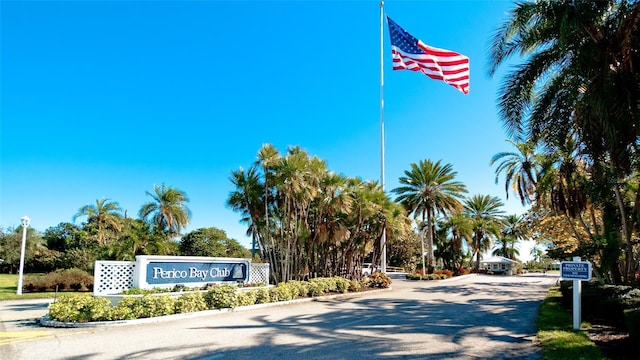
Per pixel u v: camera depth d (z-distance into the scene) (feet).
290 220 73.61
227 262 58.34
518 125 41.01
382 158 90.07
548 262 239.71
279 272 73.56
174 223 98.07
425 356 24.82
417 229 166.61
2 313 43.27
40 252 140.36
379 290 76.13
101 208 115.24
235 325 35.65
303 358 24.34
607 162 42.63
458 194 122.83
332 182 73.51
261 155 70.64
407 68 67.41
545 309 44.80
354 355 25.09
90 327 33.65
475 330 33.78
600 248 54.08
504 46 39.83
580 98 35.65
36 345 27.02
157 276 48.67
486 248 180.55
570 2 33.45
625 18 28.99
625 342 27.96
